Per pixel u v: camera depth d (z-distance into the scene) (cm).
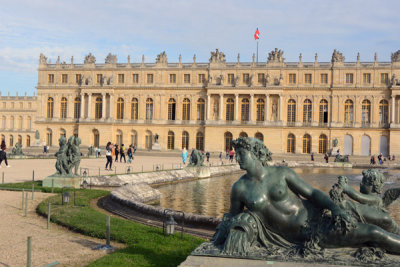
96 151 9569
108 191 2892
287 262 778
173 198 3164
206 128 11719
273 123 11362
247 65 11619
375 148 10900
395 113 10775
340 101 11144
